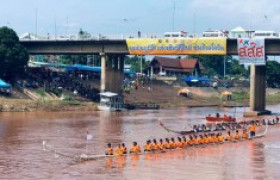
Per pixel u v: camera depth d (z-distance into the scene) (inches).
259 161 3385.8
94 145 4010.8
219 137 4185.5
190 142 3954.2
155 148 3708.2
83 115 6535.4
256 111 6929.1
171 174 2974.9
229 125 5201.8
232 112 7844.5
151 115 6884.8
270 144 4146.2
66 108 7116.1
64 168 3115.2
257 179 2874.0
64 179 2837.1
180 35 7111.2
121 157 3464.6
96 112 7096.5
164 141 4276.6
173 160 3383.4
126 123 5703.7
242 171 3070.9
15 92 7224.4
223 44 6761.8
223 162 3339.1
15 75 7800.2
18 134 4544.8
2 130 4776.1
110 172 3006.9
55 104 7091.5
